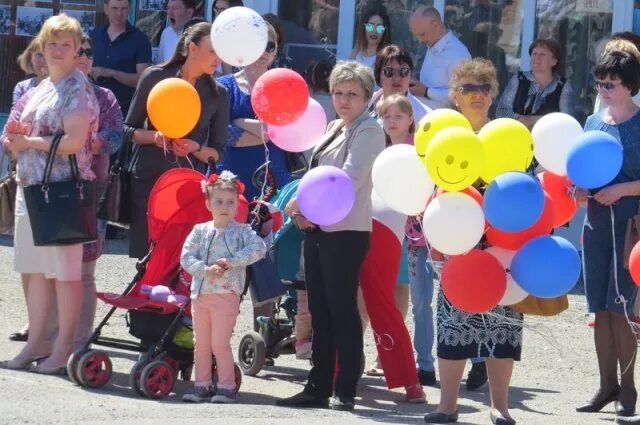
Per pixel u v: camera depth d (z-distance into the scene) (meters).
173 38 27.61
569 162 15.17
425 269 18.41
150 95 16.72
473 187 15.22
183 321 16.77
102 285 23.80
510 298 14.83
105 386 16.69
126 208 18.03
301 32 29.12
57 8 30.73
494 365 15.53
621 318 16.58
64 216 16.61
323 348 16.38
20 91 18.91
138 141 17.78
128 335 20.22
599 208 16.58
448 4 28.55
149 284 17.00
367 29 24.53
